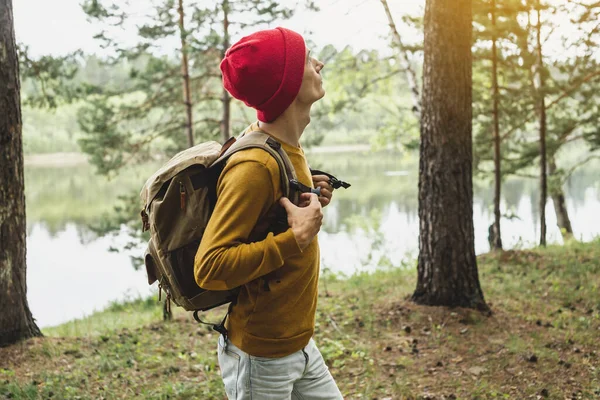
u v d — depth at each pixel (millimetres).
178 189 1897
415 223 24203
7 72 5465
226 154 1899
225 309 7160
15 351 5297
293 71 1940
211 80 13781
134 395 4270
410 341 5434
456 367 4793
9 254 5543
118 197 13547
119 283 18406
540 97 11273
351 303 6844
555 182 14023
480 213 25375
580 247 10281
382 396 4227
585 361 4840
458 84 6156
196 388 4320
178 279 1945
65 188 47156
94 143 13062
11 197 5520
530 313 6309
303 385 2219
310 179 2072
